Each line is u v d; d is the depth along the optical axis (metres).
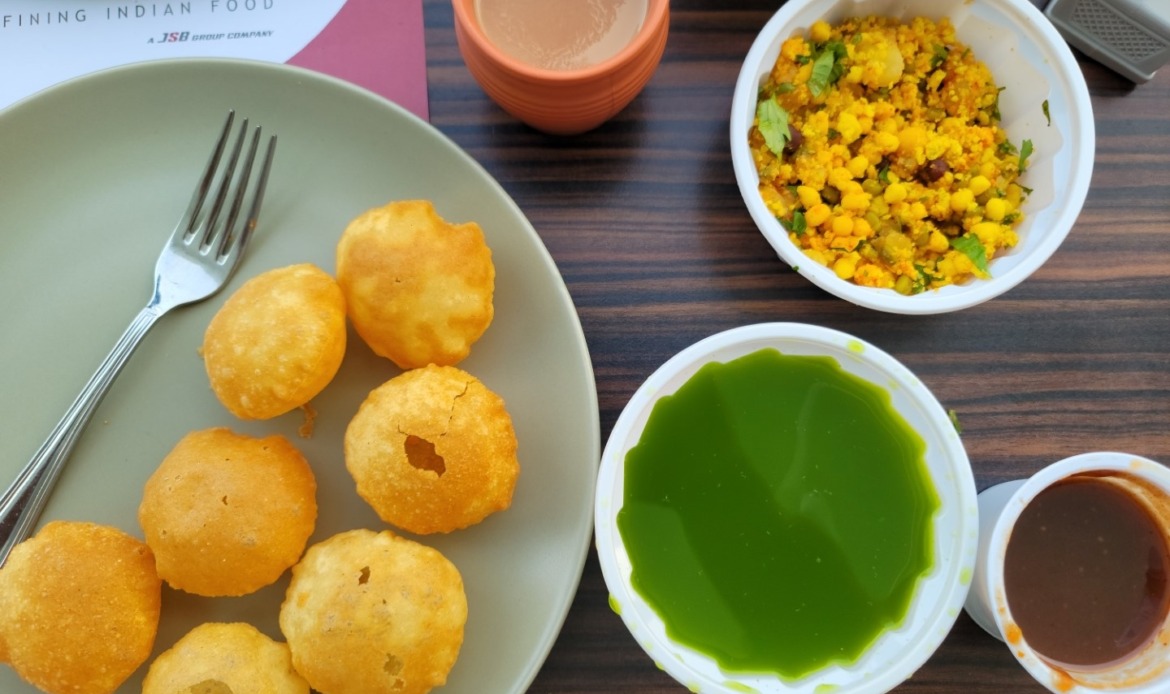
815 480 0.25
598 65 0.23
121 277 0.26
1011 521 0.22
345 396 0.26
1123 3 0.26
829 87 0.26
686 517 0.25
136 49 0.28
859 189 0.26
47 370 0.26
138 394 0.26
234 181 0.27
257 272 0.26
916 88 0.26
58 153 0.26
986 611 0.24
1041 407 0.27
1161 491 0.23
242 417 0.24
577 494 0.25
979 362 0.27
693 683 0.22
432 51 0.28
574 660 0.26
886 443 0.25
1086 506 0.24
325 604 0.23
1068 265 0.28
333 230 0.27
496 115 0.28
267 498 0.23
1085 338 0.27
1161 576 0.24
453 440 0.23
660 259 0.28
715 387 0.25
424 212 0.25
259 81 0.26
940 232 0.26
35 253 0.26
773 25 0.25
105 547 0.24
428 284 0.24
